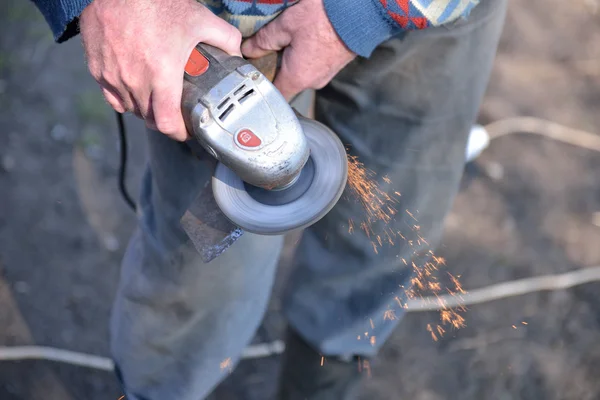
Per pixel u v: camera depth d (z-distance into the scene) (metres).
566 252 2.49
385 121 1.55
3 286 2.32
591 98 3.00
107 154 2.70
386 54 1.43
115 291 2.35
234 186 1.23
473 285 2.38
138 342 1.66
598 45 3.23
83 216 2.52
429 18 1.24
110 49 1.15
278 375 1.98
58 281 2.35
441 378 2.18
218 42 1.16
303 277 1.76
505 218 2.57
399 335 2.27
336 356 1.78
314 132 1.26
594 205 2.64
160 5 1.14
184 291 1.55
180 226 1.49
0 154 2.65
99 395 2.13
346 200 1.62
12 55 2.98
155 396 1.74
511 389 2.16
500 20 1.50
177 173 1.46
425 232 1.69
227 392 2.14
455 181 1.66
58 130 2.75
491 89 2.98
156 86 1.13
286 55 1.29
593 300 2.38
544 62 3.13
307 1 1.22
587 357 2.24
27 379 2.13
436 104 1.51
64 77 2.93
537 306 2.36
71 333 2.24
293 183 1.20
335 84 1.53
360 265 1.70
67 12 1.16
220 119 1.09
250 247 1.51
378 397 2.13
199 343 1.67
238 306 1.63
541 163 2.75
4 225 2.47
